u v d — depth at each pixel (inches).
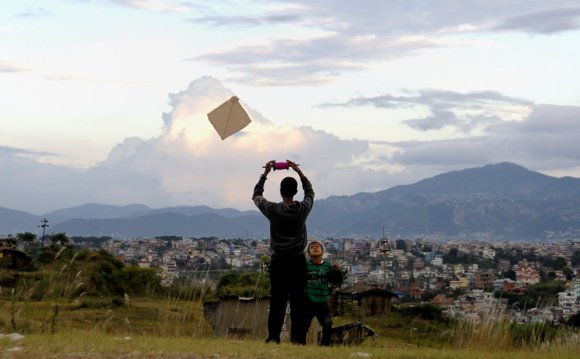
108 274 1572.3
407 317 1350.9
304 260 433.1
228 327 765.3
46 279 577.0
